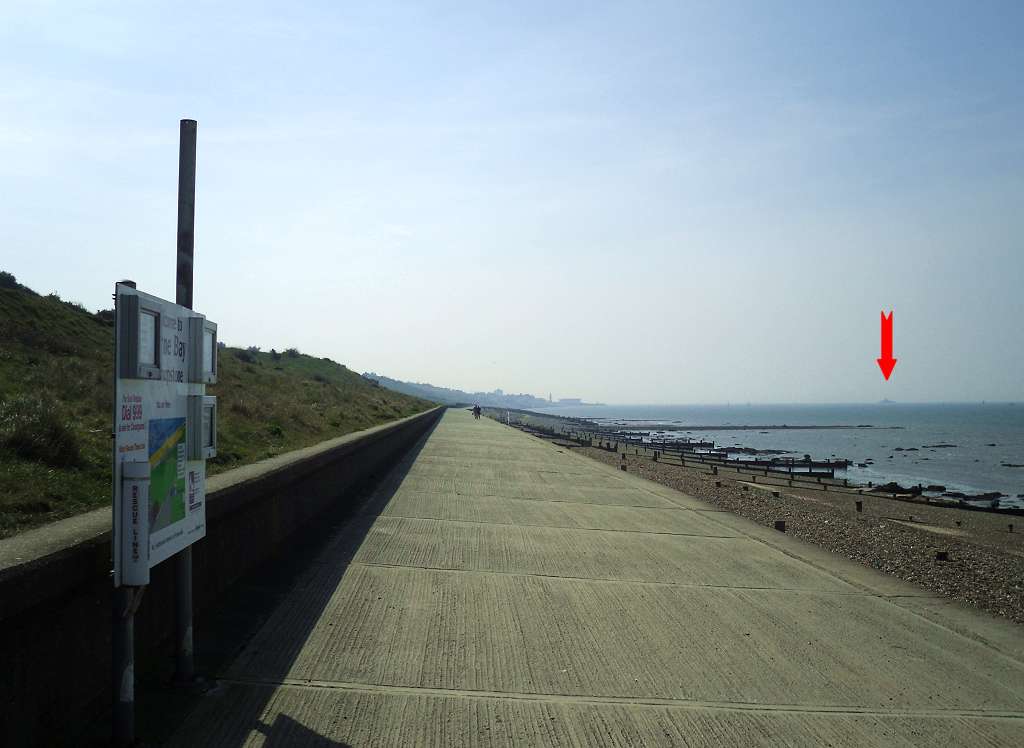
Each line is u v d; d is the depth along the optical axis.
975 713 5.52
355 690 5.36
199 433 5.05
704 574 9.60
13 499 6.09
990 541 21.52
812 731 5.09
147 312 4.25
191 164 5.34
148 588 5.43
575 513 14.21
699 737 4.92
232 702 5.01
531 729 4.92
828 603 8.43
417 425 35.12
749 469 52.28
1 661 3.65
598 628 7.12
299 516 10.72
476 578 8.75
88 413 10.41
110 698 4.83
